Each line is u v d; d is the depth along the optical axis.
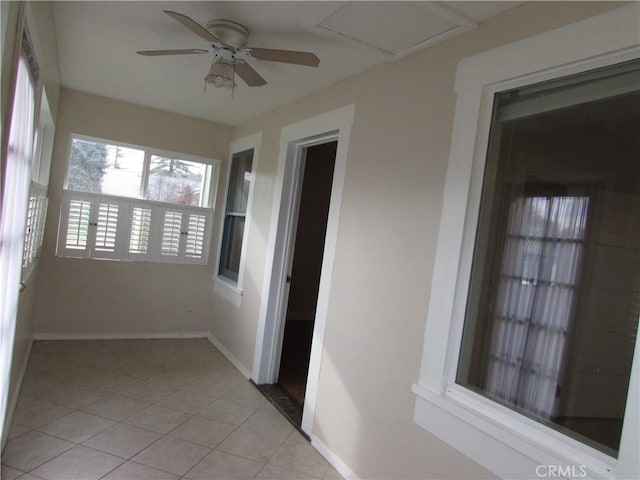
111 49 2.65
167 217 4.20
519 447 1.41
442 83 1.91
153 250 4.16
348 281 2.36
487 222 1.73
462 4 1.63
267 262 3.35
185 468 2.15
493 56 1.67
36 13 1.65
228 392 3.14
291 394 3.19
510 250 1.65
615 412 1.28
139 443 2.32
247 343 3.56
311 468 2.27
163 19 2.19
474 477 1.55
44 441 2.23
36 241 2.84
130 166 4.02
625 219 1.31
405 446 1.87
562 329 1.45
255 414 2.83
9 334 1.64
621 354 1.29
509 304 1.64
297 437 2.58
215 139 4.36
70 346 3.69
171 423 2.58
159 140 4.09
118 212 3.97
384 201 2.16
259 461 2.29
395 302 2.02
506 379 1.62
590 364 1.36
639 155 1.29
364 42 2.03
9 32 1.16
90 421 2.49
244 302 3.69
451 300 1.72
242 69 2.25
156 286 4.20
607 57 1.33
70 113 3.70
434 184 1.88
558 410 1.44
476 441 1.55
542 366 1.50
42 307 3.74
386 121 2.22
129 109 3.94
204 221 4.39
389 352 2.02
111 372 3.26
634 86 1.31
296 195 3.29
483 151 1.72
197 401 2.93
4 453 2.08
